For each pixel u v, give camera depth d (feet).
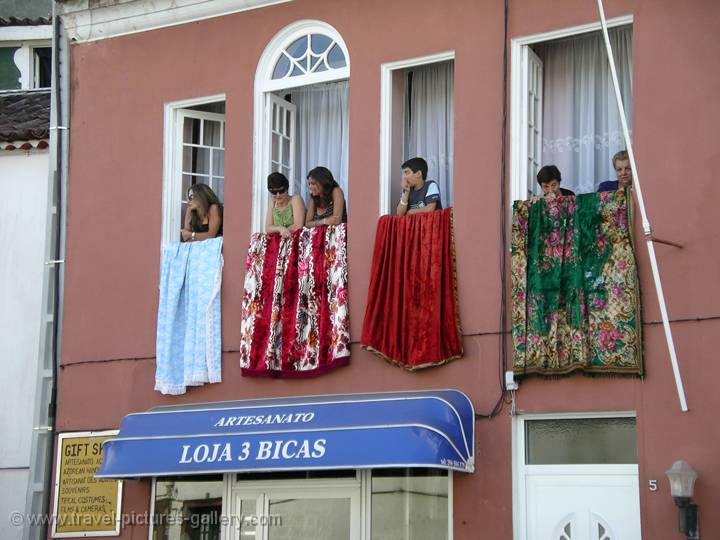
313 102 54.65
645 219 42.75
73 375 54.90
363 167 50.72
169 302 53.06
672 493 42.22
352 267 50.21
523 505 46.01
